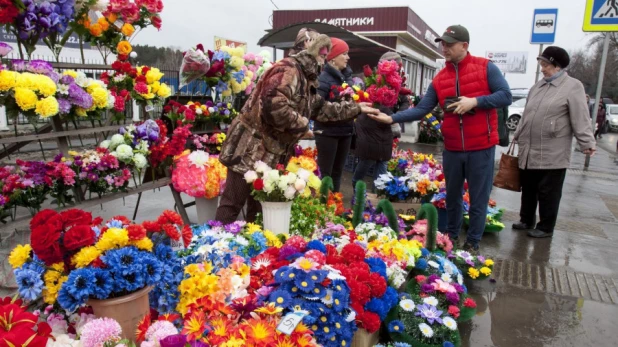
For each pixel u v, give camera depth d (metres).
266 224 3.32
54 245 1.82
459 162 4.14
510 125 21.89
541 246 4.93
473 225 4.26
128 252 1.91
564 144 4.91
